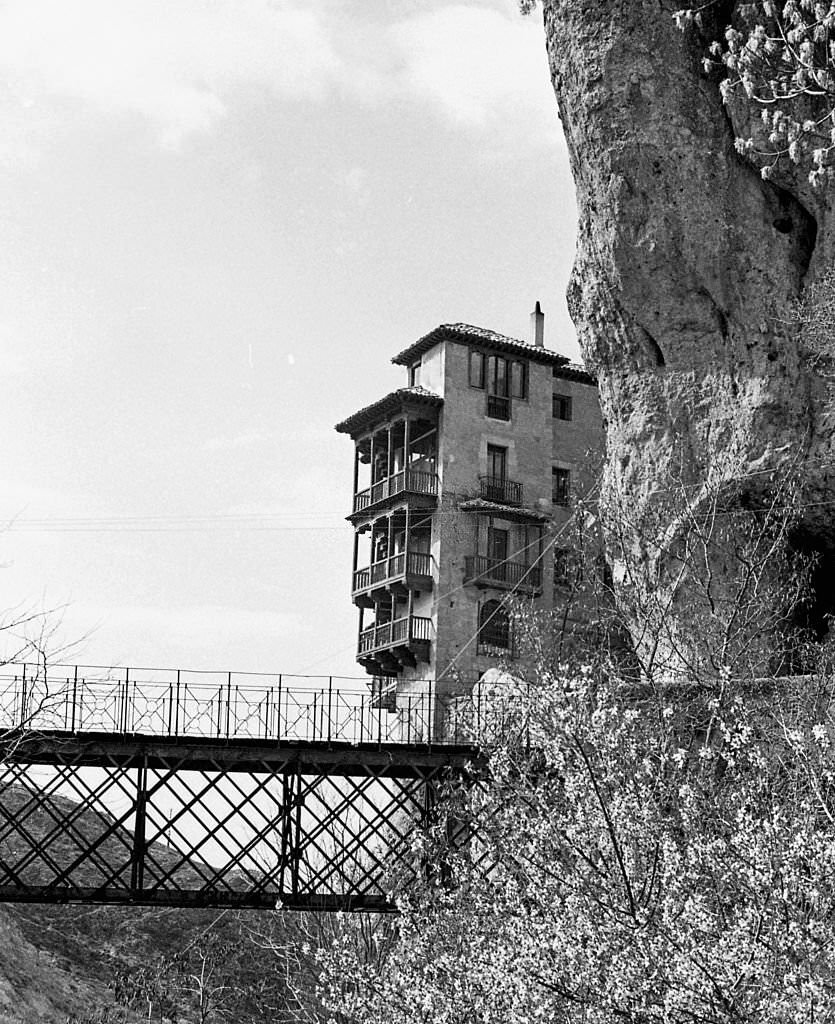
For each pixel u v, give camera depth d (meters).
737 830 12.44
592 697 19.58
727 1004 11.11
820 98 28.64
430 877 20.64
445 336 50.97
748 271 31.02
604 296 34.19
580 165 33.75
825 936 10.98
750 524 30.77
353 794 27.22
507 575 50.16
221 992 35.41
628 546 31.88
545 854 15.05
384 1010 15.37
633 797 14.02
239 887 50.81
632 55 31.44
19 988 37.81
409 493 49.72
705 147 31.11
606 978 12.27
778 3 28.97
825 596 32.72
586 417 54.94
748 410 31.00
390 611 52.06
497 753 19.66
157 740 26.25
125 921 49.25
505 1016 13.36
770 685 24.03
